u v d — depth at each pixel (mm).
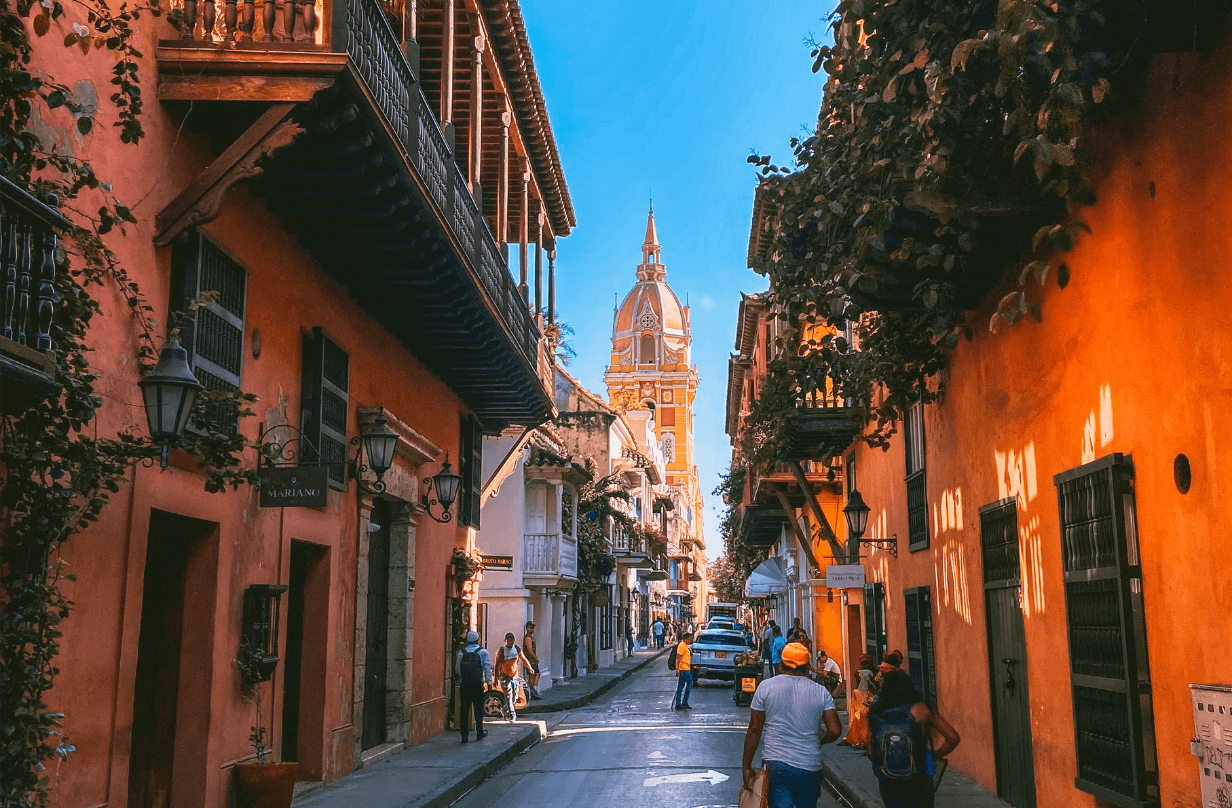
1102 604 7691
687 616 97250
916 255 9344
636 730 19828
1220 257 5805
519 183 19609
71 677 7137
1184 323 6301
